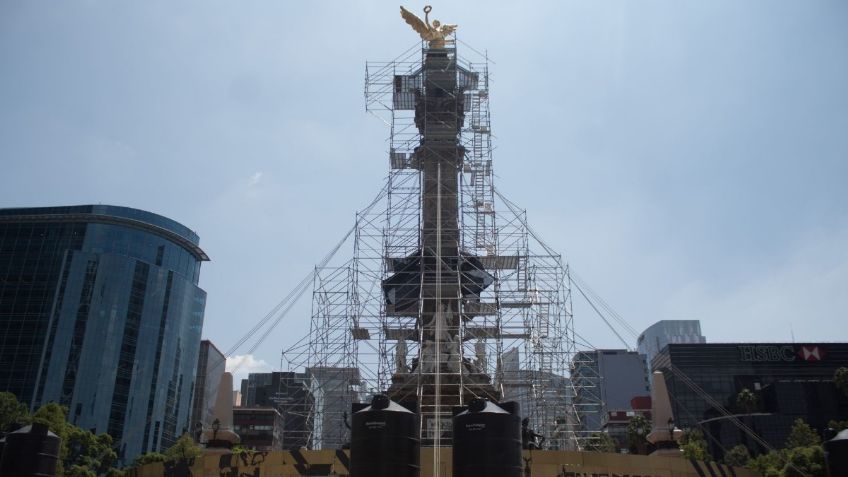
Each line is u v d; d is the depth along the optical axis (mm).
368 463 35188
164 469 50562
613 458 49156
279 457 49094
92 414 155750
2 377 156500
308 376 83000
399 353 66062
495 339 70875
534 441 58438
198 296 190875
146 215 176875
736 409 151125
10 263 167250
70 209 171500
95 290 164875
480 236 73500
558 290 72438
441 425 57531
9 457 38875
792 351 162000
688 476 50031
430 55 79438
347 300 69812
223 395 55750
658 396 54750
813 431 117438
